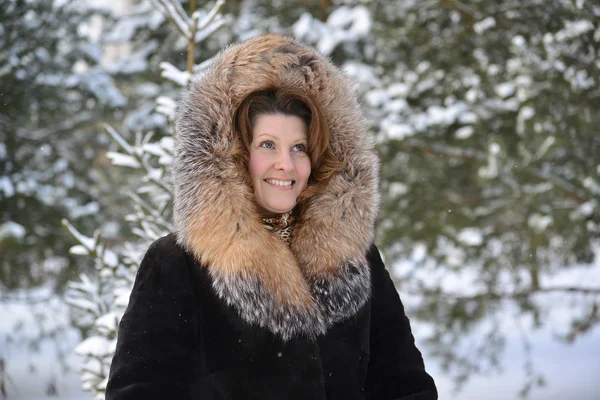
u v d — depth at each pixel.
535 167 5.69
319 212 2.02
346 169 2.05
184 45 6.93
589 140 5.56
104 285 3.09
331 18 6.61
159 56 7.04
